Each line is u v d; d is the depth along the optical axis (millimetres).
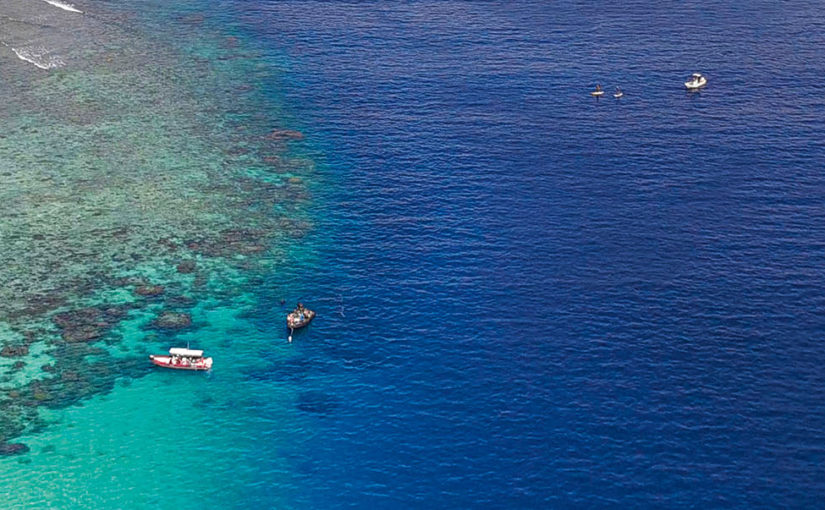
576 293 139250
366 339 132125
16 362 127812
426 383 124312
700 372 124312
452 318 135375
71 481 111812
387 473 111938
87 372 126875
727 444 113562
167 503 109500
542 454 113062
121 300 139875
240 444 116688
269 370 127562
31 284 142125
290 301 140125
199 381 125875
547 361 126812
